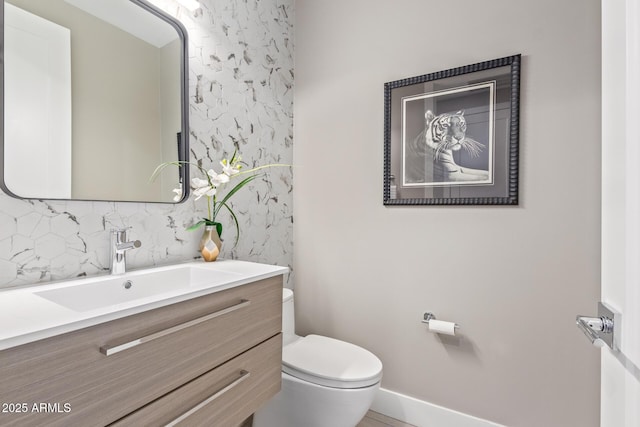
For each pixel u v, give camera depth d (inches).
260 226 74.0
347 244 75.7
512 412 57.9
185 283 51.6
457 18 62.6
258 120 72.9
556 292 54.5
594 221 51.7
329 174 78.3
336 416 51.7
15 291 35.7
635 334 20.2
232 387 40.7
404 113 67.7
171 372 33.6
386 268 70.6
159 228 53.7
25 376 23.5
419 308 66.7
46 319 26.4
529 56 56.2
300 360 56.9
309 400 53.2
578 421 52.9
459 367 62.6
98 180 45.6
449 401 63.6
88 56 44.7
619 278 22.8
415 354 67.2
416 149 66.5
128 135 49.1
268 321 47.4
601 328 24.7
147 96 51.5
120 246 44.5
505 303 58.4
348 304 75.6
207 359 37.6
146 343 31.2
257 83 72.5
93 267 45.3
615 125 23.5
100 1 46.1
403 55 68.4
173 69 55.1
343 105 76.2
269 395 47.4
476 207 60.9
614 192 23.7
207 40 61.1
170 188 54.9
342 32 76.4
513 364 57.8
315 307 80.6
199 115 59.7
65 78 42.3
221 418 39.2
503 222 58.5
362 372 52.9
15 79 38.0
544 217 55.2
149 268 50.3
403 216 68.6
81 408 26.6
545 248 55.2
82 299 39.3
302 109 82.5
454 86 62.6
